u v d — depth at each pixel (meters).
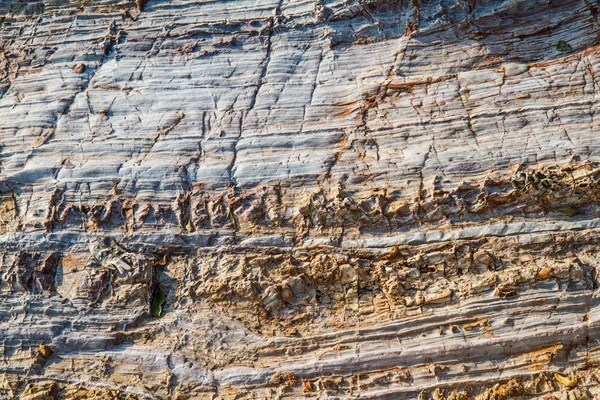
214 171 6.93
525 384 5.54
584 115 6.50
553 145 6.41
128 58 7.86
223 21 7.87
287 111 7.25
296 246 6.45
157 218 6.74
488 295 5.84
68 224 6.79
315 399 5.76
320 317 6.11
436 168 6.54
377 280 6.17
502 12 7.20
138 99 7.55
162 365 6.04
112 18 8.13
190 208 6.77
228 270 6.40
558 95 6.69
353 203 6.45
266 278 6.29
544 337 5.62
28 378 6.11
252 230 6.59
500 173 6.38
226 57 7.71
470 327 5.78
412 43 7.34
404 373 5.73
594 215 6.11
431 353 5.74
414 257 6.20
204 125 7.29
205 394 5.90
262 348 6.02
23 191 7.03
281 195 6.71
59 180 7.02
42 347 6.21
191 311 6.29
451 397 5.60
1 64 8.05
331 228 6.48
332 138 6.99
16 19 8.34
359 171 6.69
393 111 7.03
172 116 7.39
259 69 7.58
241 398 5.85
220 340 6.11
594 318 5.61
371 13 7.54
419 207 6.38
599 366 5.52
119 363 6.11
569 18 7.08
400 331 5.88
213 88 7.53
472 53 7.18
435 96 7.01
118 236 6.69
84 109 7.54
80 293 6.41
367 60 7.44
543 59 7.01
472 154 6.54
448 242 6.21
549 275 5.78
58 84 7.77
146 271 6.45
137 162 7.07
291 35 7.71
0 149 7.35
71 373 6.12
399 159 6.69
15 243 6.68
